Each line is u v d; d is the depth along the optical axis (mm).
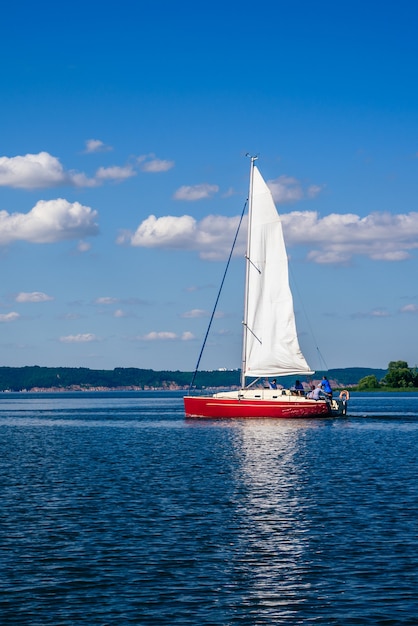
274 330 74625
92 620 18438
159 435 68812
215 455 50750
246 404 75625
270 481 38469
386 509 30297
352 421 82938
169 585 20875
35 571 22094
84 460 49469
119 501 32906
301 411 75125
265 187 74500
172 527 27531
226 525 27797
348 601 19562
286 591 20344
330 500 32625
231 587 20688
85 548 24578
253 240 75000
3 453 54969
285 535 26141
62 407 164500
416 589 20297
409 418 92500
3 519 29125
